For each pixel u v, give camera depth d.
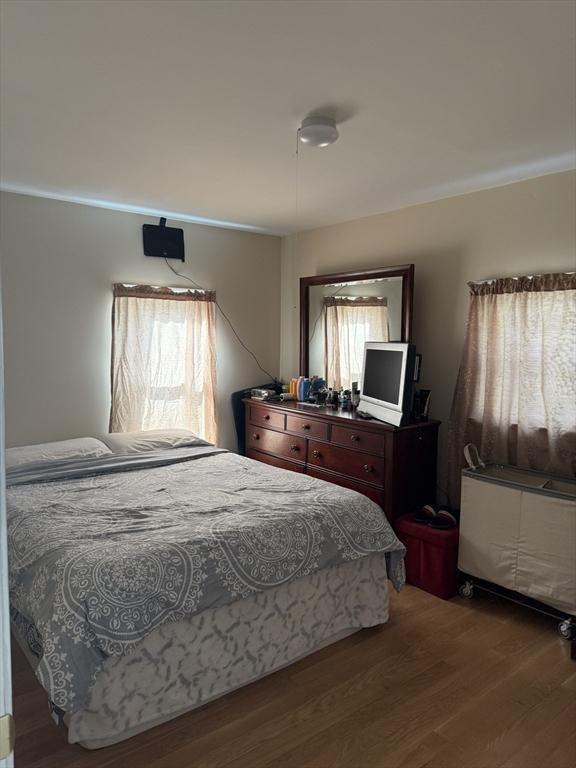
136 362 4.03
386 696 2.13
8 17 1.53
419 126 2.34
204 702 2.06
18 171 3.04
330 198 3.59
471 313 3.33
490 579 2.83
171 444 3.72
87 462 3.20
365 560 2.56
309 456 3.90
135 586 1.84
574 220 2.91
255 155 2.72
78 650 1.68
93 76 1.89
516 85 1.95
